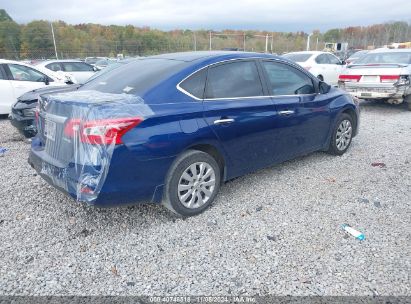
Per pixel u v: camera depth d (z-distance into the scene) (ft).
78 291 8.38
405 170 16.17
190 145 11.11
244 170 13.35
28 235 10.65
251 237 10.59
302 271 9.05
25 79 27.43
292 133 14.76
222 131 11.87
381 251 9.84
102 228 11.10
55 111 10.57
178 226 11.22
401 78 28.94
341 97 17.48
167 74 11.39
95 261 9.46
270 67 14.10
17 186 14.12
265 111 13.29
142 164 10.08
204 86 11.78
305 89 15.43
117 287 8.51
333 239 10.44
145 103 10.39
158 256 9.69
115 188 9.80
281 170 16.19
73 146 9.79
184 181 11.36
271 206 12.59
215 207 12.50
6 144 20.61
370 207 12.48
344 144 18.20
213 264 9.35
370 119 28.50
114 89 11.64
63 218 11.68
